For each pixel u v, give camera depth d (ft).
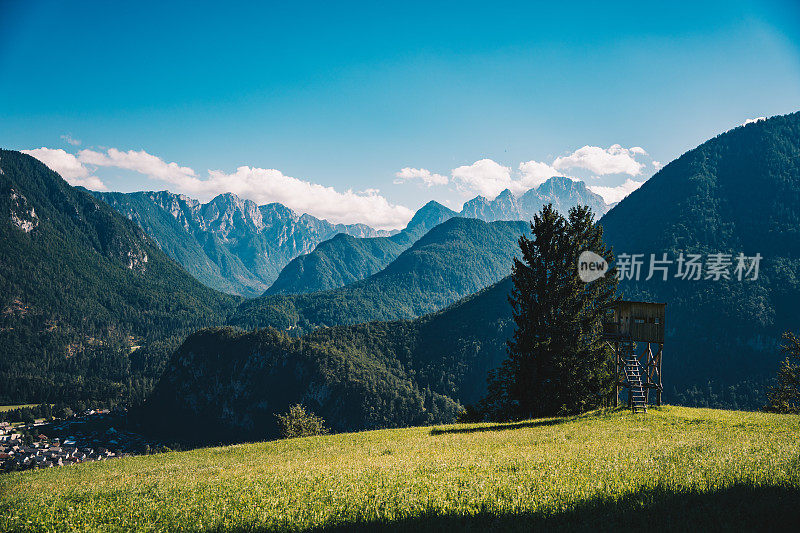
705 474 39.96
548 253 143.02
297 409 250.16
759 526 29.76
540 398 136.05
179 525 35.09
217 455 100.48
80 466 101.50
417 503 36.24
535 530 30.30
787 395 187.21
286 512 36.04
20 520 39.04
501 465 49.26
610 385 133.59
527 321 142.20
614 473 41.86
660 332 110.42
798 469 39.81
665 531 29.76
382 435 108.27
